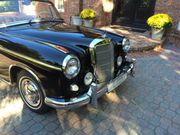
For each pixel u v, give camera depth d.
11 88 3.86
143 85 4.07
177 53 6.02
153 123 3.01
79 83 2.74
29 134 2.78
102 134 2.79
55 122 3.01
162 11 7.14
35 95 3.00
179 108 3.37
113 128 2.90
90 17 7.92
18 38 3.03
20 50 2.81
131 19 8.49
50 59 2.55
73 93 2.70
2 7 3.51
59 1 9.12
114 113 3.21
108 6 8.55
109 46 3.07
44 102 2.86
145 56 5.71
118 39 3.53
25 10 3.83
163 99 3.61
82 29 3.73
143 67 4.95
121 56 3.57
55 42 2.94
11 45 2.94
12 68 3.07
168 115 3.19
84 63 2.79
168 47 6.61
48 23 3.92
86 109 3.30
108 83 3.13
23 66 2.80
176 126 2.96
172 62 5.30
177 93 3.81
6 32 3.28
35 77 2.75
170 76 4.49
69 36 3.19
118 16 8.80
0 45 3.06
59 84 2.57
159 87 4.01
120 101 3.52
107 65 3.11
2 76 3.40
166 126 2.95
